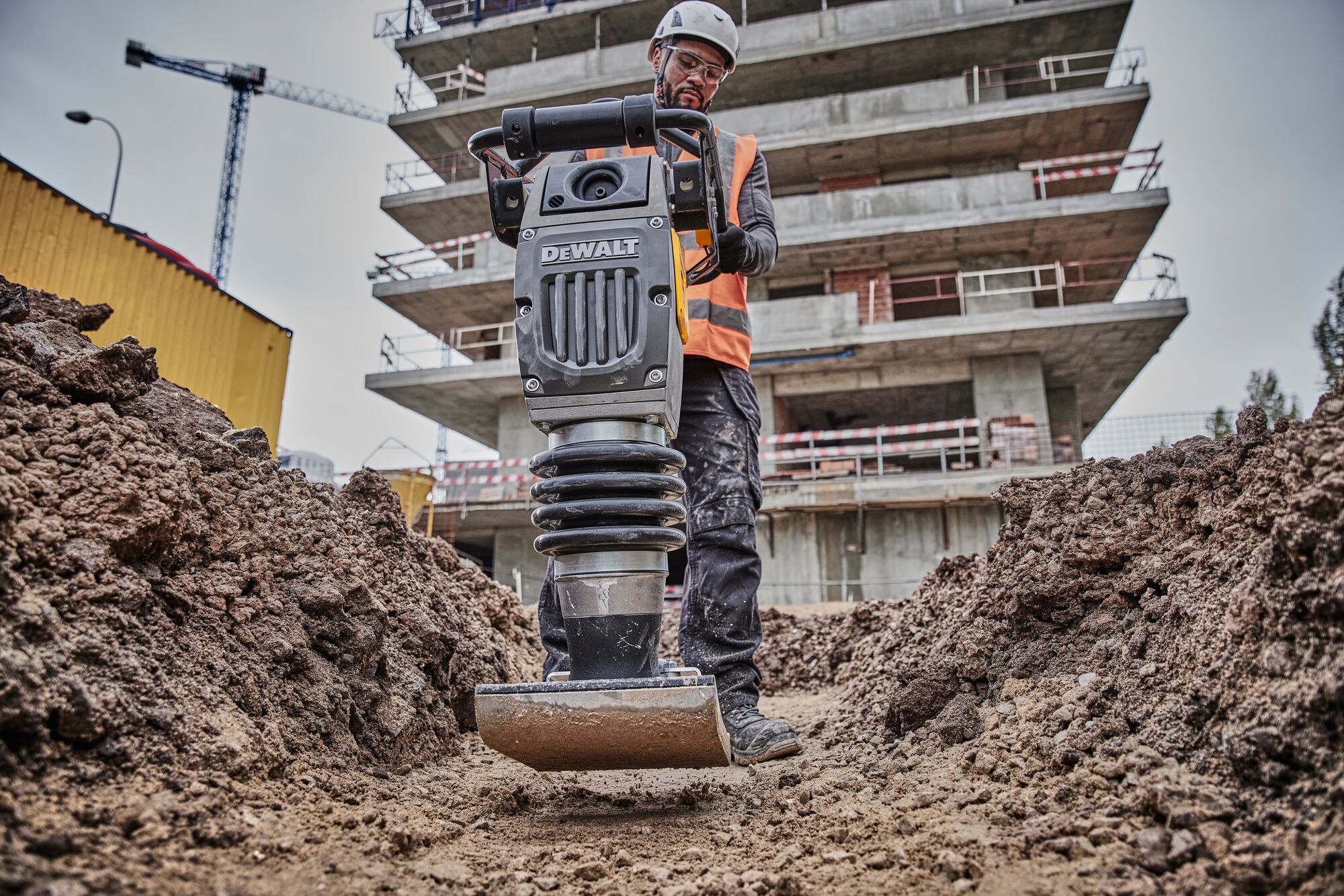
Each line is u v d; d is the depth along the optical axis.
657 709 2.09
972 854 1.81
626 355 2.22
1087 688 2.49
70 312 2.95
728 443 3.11
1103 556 2.87
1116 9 21.73
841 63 23.55
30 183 8.69
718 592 3.06
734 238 2.69
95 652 1.83
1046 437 20.55
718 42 3.15
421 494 17.86
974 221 20.53
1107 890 1.59
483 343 24.06
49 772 1.60
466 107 24.94
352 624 2.79
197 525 2.39
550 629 3.26
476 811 2.37
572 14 25.94
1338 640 1.69
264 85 45.75
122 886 1.39
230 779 1.88
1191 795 1.76
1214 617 2.16
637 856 2.01
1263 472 2.31
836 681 6.38
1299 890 1.42
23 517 1.93
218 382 11.19
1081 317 19.53
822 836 2.05
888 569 19.95
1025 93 24.95
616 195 2.31
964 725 2.77
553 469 2.36
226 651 2.24
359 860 1.76
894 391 22.44
